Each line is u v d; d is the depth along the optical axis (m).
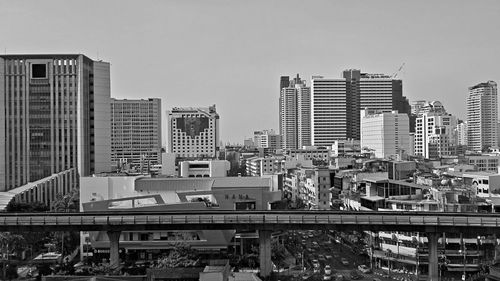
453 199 184.50
